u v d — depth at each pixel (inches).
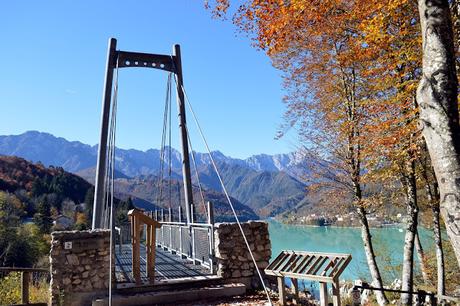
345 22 394.0
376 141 389.4
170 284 336.8
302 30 410.3
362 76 432.5
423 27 164.4
